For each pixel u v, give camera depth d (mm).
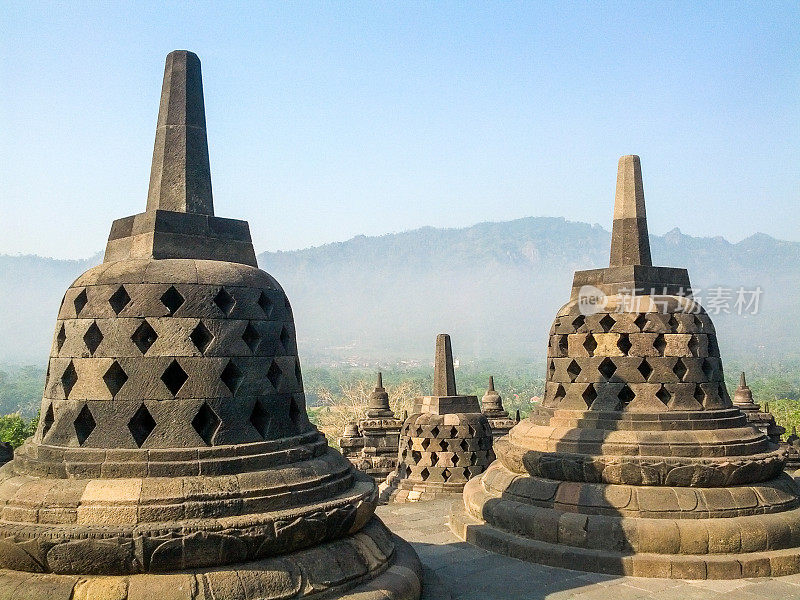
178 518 7152
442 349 21172
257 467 7848
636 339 13039
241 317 8312
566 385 13648
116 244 9234
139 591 6770
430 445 20219
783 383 98875
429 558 12156
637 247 13703
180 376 7941
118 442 7598
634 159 14156
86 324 8078
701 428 12523
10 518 7227
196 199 9070
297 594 7277
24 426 38500
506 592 10391
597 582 10742
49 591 6762
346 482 8648
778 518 11477
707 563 10820
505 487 13359
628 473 11945
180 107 9258
